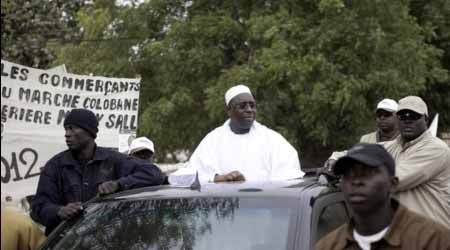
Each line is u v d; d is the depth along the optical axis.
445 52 15.62
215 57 13.63
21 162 6.78
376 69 13.11
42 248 4.60
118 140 7.25
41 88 6.93
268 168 5.92
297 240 4.07
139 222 4.48
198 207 4.46
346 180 3.27
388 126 7.34
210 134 6.11
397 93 12.90
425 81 13.85
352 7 13.32
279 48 12.60
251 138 5.99
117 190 5.11
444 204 5.28
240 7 14.08
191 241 4.25
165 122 13.76
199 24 13.68
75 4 14.09
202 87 13.84
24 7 9.90
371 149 3.24
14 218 4.93
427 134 5.39
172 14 14.59
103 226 4.56
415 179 5.16
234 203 4.43
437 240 3.21
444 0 15.02
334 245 3.37
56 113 7.00
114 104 7.27
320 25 12.95
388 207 3.28
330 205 4.61
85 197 5.34
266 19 13.02
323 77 12.74
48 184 5.34
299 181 4.88
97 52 14.71
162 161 15.90
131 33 14.68
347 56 12.98
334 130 13.52
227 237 4.21
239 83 12.69
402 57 13.25
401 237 3.23
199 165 6.00
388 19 13.39
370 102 13.17
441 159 5.21
